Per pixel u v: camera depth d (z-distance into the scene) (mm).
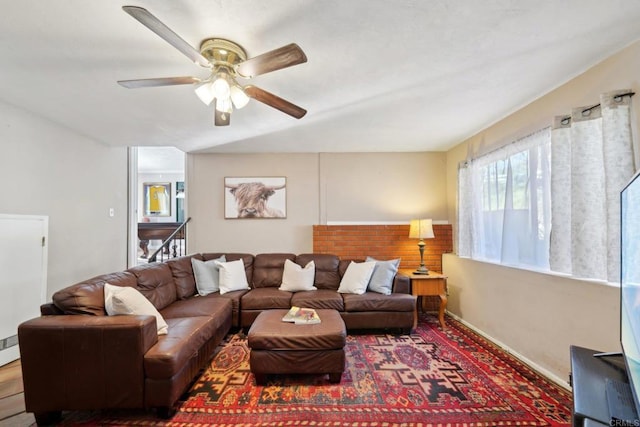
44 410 1730
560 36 1709
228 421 1787
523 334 2586
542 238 2500
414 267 4230
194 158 4383
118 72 2062
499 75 2152
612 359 1432
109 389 1749
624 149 1780
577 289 2061
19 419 1810
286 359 2166
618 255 1782
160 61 1920
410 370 2402
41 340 1733
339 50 1820
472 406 1927
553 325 2266
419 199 4387
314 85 2275
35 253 2867
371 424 1763
